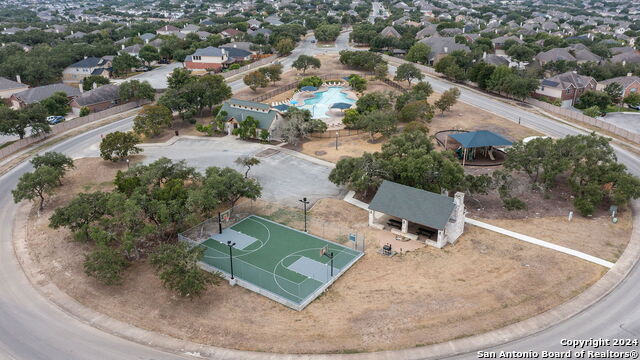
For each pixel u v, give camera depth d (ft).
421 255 175.94
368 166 219.20
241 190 203.92
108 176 258.57
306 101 419.33
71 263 173.68
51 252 181.78
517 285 156.46
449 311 143.23
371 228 198.18
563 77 419.54
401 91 445.37
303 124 304.71
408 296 150.82
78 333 138.51
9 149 297.74
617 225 199.00
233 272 164.96
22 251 185.37
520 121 357.00
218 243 185.57
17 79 474.49
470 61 500.74
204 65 544.62
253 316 143.43
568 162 216.95
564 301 149.07
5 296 156.76
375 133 325.42
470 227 197.47
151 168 213.66
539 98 418.72
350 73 533.14
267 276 162.30
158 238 189.16
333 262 171.12
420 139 239.09
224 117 329.93
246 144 309.01
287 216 209.67
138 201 180.65
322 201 224.12
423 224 180.65
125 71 529.45
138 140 283.59
